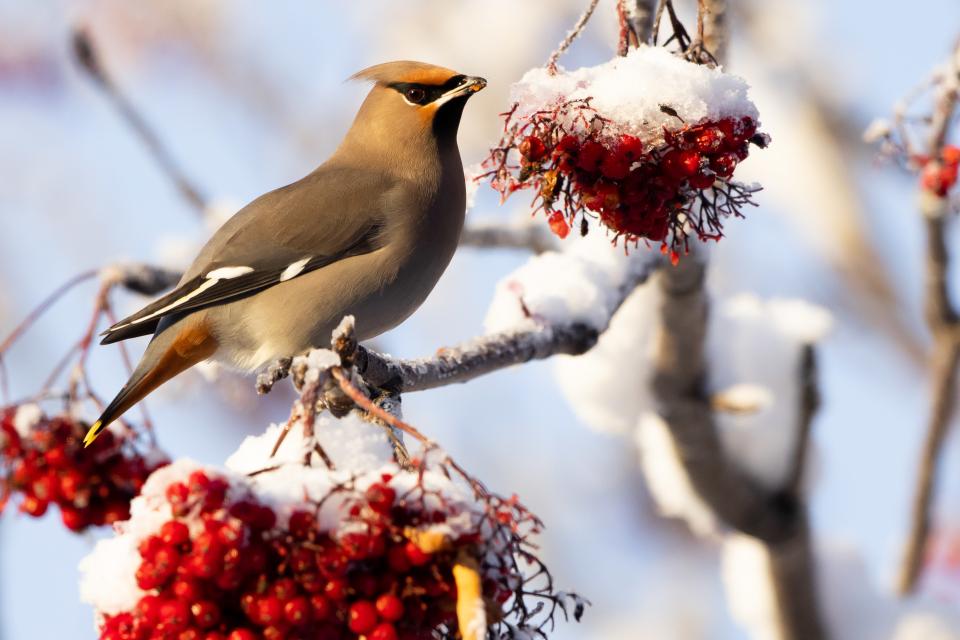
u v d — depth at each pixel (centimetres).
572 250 905
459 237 1044
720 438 1017
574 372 1025
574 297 861
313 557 578
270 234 998
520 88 715
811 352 1070
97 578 605
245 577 584
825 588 1148
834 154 1386
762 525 1065
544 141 714
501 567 593
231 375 1328
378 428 747
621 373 1013
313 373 650
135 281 1003
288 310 988
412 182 1020
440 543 574
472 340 824
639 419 1027
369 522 576
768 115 1395
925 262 1062
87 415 919
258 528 584
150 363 970
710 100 704
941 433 1108
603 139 707
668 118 706
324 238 996
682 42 748
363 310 1009
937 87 956
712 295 1033
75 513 906
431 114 1034
